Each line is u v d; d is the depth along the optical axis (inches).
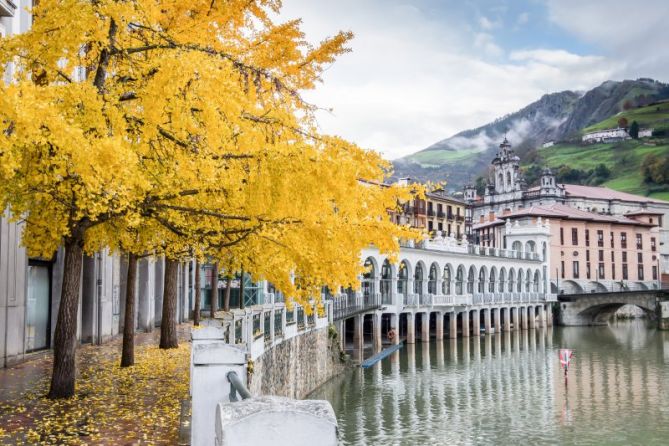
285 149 315.3
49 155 327.9
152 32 371.9
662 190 6953.7
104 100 340.5
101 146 284.8
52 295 812.6
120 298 1128.8
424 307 2130.9
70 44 321.4
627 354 1852.9
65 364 468.1
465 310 2380.7
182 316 1439.5
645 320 3676.2
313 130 346.9
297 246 352.8
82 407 431.8
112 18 337.7
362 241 354.9
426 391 1184.2
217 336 314.8
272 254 383.6
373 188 355.6
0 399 460.1
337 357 1321.4
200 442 214.1
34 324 769.6
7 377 574.6
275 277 389.7
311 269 362.6
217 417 107.7
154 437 351.9
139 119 346.3
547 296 3083.2
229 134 324.2
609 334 2620.6
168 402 452.4
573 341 2297.0
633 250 3961.6
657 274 4104.3
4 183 329.4
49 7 321.4
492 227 3961.6
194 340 313.6
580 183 7795.3
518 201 4849.9
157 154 360.2
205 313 1610.5
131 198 329.4
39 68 348.8
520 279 3068.4
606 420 971.3
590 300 3137.3
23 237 463.2
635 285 3890.3
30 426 376.8
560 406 1073.5
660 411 1034.7
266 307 758.5
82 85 321.4
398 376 1352.1
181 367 632.4
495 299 2630.4
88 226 435.8
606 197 4793.3
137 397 470.6
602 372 1476.4
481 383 1295.5
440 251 2276.1
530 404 1088.8
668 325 2876.5
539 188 4717.0
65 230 389.1
